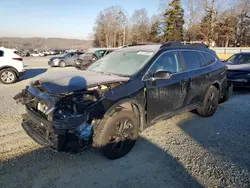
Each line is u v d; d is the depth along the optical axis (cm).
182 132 417
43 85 303
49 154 332
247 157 328
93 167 302
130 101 320
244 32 4338
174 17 4862
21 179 274
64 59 1950
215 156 330
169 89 381
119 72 371
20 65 966
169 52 400
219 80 513
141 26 6794
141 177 281
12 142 367
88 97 283
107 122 297
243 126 450
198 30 3716
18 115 498
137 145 363
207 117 502
